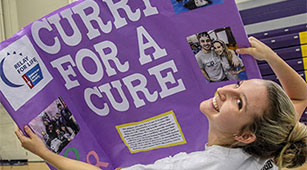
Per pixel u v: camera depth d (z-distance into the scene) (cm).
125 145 107
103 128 107
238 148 93
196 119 102
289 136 88
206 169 90
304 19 231
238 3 251
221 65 96
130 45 100
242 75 95
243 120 87
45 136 99
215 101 94
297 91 103
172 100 102
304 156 91
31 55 99
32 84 98
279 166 90
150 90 102
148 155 106
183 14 94
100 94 105
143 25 98
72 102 105
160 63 100
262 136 88
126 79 102
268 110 86
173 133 104
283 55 232
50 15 99
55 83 103
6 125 358
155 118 103
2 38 375
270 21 241
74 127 104
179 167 91
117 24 99
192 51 97
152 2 95
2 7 376
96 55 101
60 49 101
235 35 92
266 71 229
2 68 94
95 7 98
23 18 370
